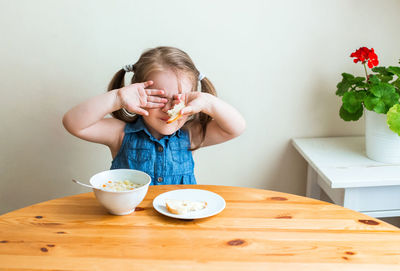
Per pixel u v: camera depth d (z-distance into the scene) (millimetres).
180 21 1707
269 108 1831
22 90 1750
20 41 1696
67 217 1014
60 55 1720
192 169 1529
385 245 899
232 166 1899
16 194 1870
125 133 1474
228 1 1698
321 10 1729
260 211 1053
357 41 1771
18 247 878
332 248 883
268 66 1779
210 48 1743
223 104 1399
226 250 871
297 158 1899
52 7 1668
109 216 1022
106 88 1763
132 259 837
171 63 1311
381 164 1568
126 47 1724
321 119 1858
